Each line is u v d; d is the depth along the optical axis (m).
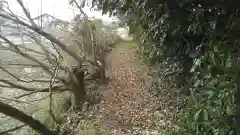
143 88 5.50
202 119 2.39
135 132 4.18
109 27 7.73
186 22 1.92
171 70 3.18
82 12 6.01
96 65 6.08
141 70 6.18
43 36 4.95
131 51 7.33
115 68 6.69
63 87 5.11
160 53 3.21
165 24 2.22
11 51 4.89
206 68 2.11
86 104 5.28
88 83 6.14
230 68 1.80
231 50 1.82
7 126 4.73
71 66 5.32
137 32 4.57
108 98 5.50
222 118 1.87
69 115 5.06
